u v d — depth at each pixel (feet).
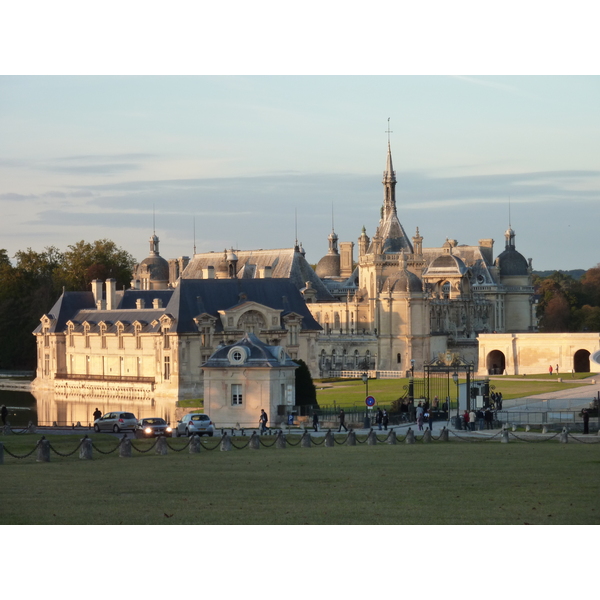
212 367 553.23
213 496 252.42
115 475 290.15
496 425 486.38
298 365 602.44
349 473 293.64
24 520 222.07
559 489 262.26
